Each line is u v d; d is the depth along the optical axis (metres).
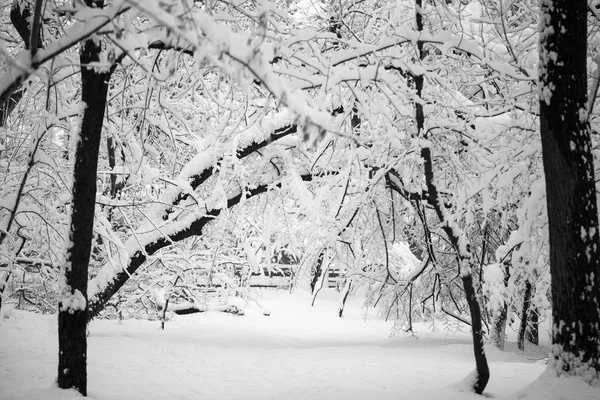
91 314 13.95
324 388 10.10
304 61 9.81
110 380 9.68
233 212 16.75
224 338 17.72
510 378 11.14
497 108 12.55
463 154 12.71
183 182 13.88
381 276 18.36
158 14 4.76
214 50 5.43
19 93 11.77
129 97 13.73
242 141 13.82
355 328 22.14
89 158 8.13
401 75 11.96
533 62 12.38
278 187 15.70
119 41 5.95
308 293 33.09
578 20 8.25
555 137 8.29
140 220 16.45
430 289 19.39
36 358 10.77
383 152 11.87
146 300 20.48
